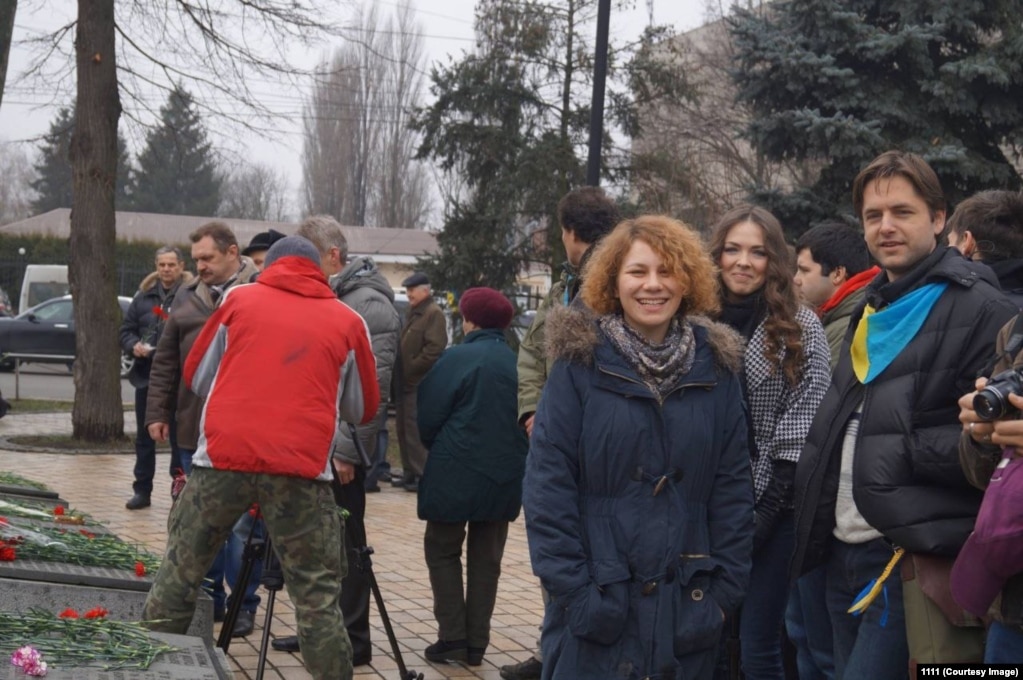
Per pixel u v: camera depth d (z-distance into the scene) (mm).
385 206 59750
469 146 20812
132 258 41031
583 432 3408
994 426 2941
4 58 9234
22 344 27094
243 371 4461
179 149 17141
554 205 20297
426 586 7492
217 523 4480
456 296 20578
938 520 3307
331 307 4629
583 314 3523
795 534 3824
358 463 5379
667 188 21328
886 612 3508
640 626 3322
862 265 4930
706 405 3480
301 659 5711
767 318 4250
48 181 67875
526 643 6324
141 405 9719
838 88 13867
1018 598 3020
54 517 5914
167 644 3854
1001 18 14055
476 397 5707
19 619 3934
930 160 13422
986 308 3373
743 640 4305
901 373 3449
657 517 3375
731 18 16078
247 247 6969
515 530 9977
